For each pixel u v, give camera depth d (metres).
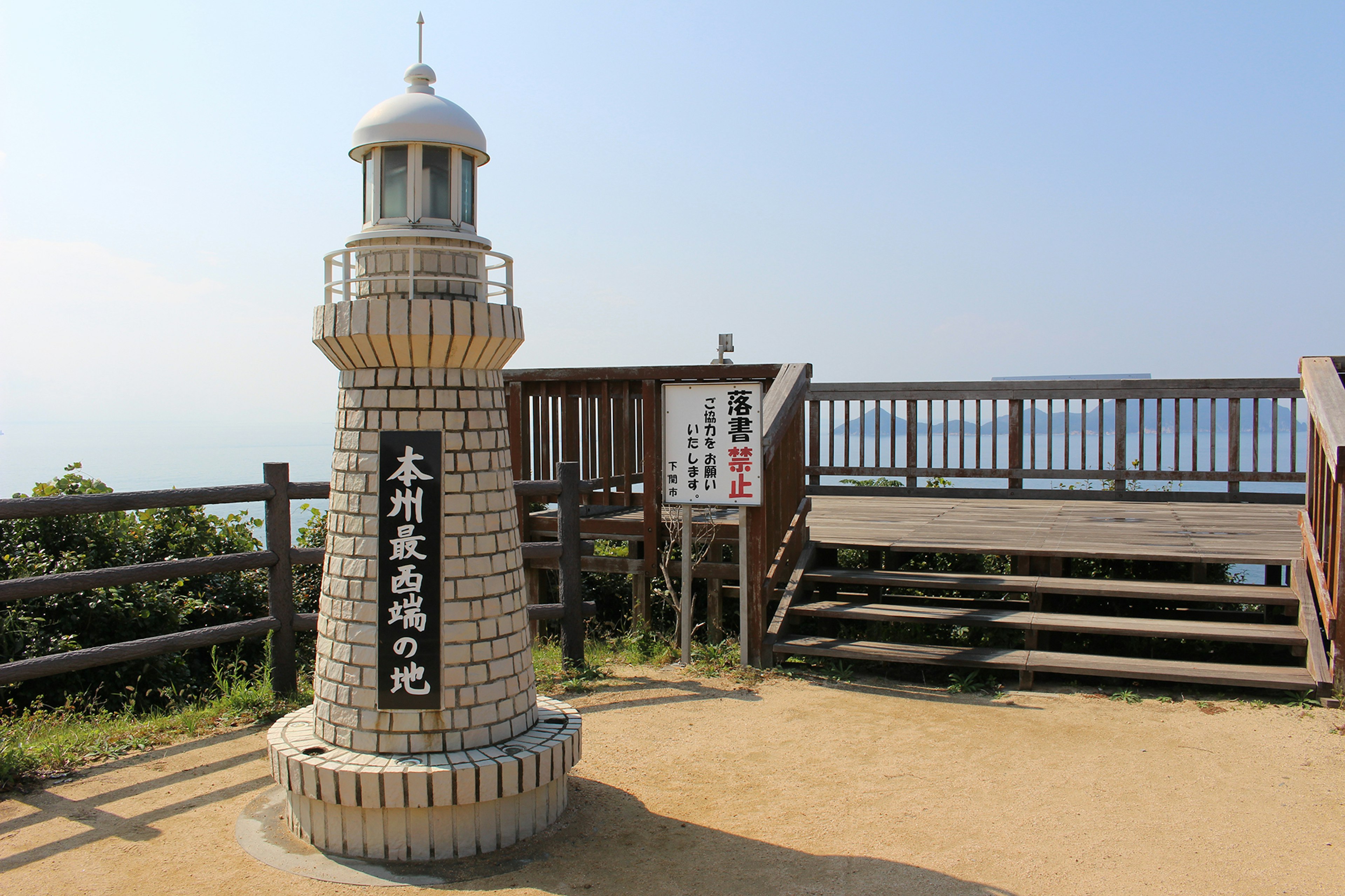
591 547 9.38
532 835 3.84
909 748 4.86
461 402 3.69
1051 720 5.27
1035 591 6.46
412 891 3.39
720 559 7.91
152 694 6.98
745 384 6.28
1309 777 4.38
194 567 5.24
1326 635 5.72
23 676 4.61
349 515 3.72
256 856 3.65
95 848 3.74
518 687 3.88
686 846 3.75
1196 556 6.49
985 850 3.68
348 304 3.57
